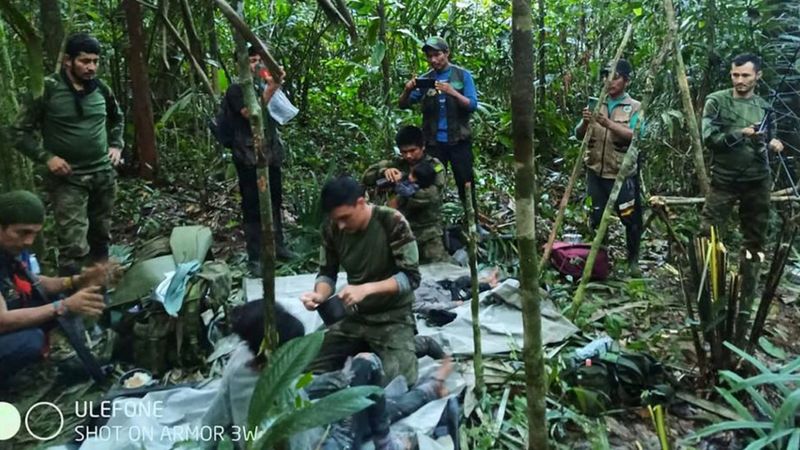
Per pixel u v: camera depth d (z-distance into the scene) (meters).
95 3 6.43
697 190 5.96
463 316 3.64
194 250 3.43
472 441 2.65
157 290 3.15
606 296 4.23
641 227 4.59
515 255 4.69
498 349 3.33
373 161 6.35
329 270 2.97
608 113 4.60
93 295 2.85
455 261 4.60
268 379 1.50
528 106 1.57
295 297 3.88
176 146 6.40
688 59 5.51
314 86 7.86
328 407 1.49
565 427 2.81
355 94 7.60
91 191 3.89
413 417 2.66
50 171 3.63
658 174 6.01
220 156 6.18
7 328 2.72
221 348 3.20
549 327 3.50
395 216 2.81
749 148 4.18
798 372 3.01
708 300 3.00
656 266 4.80
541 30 6.80
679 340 3.58
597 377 2.93
